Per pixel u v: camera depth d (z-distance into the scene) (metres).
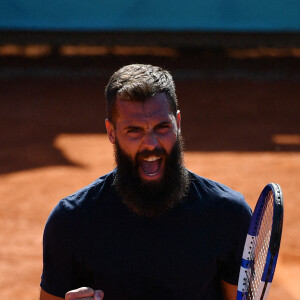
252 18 68.38
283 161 39.94
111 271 9.23
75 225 9.25
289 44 70.25
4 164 39.78
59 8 68.12
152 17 68.38
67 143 44.78
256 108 55.81
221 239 9.24
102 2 67.94
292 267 24.11
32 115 53.00
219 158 40.91
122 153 8.84
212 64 72.25
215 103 57.47
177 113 9.18
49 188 34.84
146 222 9.10
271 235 7.88
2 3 68.12
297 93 61.50
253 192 34.03
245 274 9.16
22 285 23.50
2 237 27.97
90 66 71.81
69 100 58.44
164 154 8.74
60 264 9.52
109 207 9.20
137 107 8.52
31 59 74.00
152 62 73.31
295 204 31.44
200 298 9.36
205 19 68.38
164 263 9.13
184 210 9.15
